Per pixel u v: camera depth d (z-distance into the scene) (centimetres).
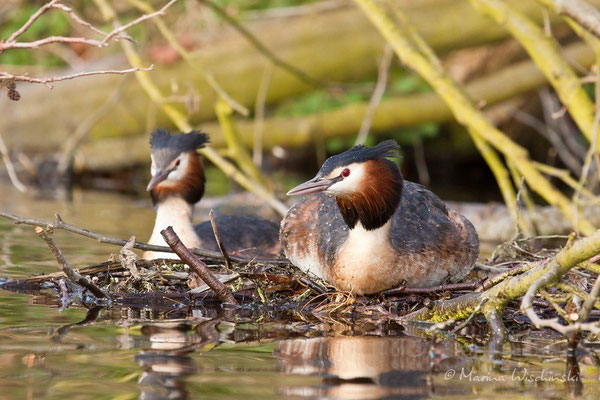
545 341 812
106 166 2234
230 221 1337
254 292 987
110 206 1830
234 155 1630
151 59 2055
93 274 1034
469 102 1398
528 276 813
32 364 683
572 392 649
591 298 755
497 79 1970
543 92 2216
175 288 1009
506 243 1130
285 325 861
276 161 2544
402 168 2511
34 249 1280
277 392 629
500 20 1351
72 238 1399
